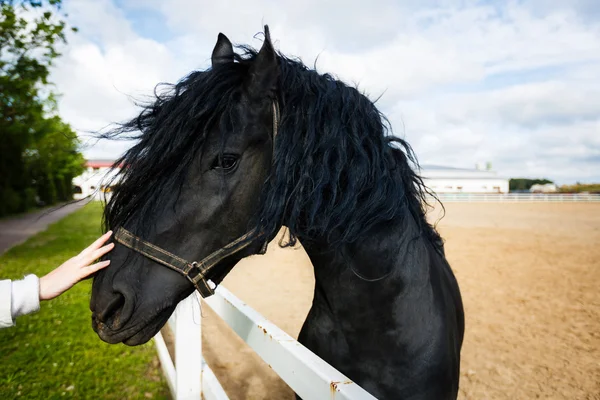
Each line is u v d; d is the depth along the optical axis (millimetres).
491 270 7316
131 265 1180
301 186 1183
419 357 1374
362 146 1290
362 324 1407
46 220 18953
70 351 3938
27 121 9742
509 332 4293
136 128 1296
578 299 5469
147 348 4062
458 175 58344
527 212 21094
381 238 1376
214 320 4965
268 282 6754
